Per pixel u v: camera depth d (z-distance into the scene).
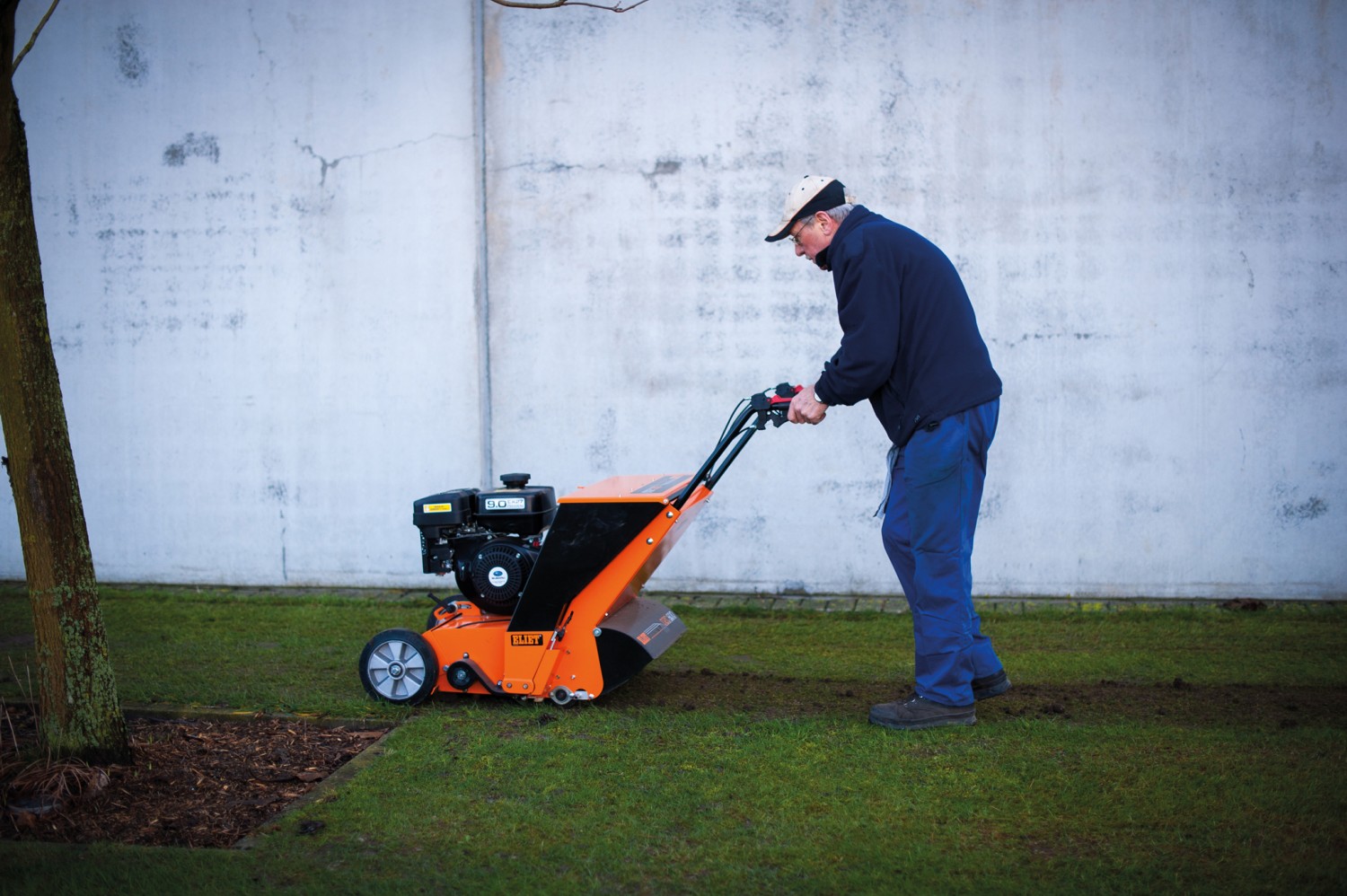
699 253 7.20
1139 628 6.24
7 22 3.93
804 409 4.59
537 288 7.37
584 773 4.08
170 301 7.69
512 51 7.29
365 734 4.63
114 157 7.68
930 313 4.45
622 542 4.70
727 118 7.12
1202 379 6.84
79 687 4.11
